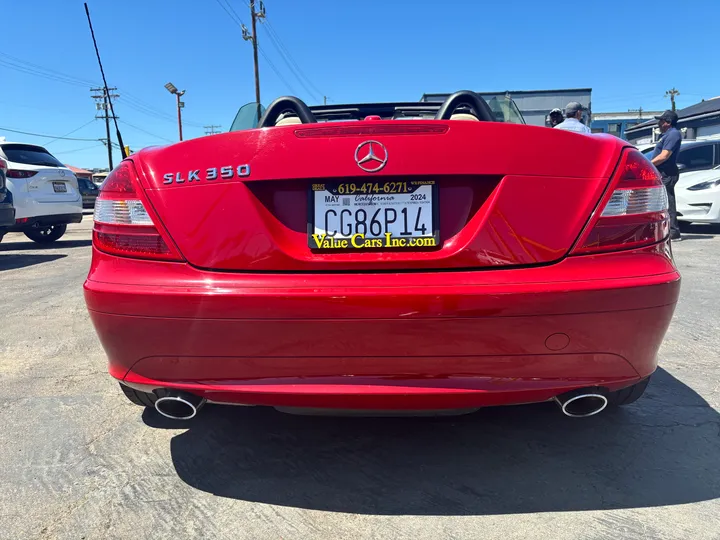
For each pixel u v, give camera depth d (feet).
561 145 5.90
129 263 6.13
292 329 5.65
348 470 7.07
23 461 7.32
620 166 5.95
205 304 5.70
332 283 5.70
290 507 6.33
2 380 10.13
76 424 8.38
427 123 5.80
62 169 29.89
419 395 5.70
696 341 11.62
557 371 5.77
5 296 17.26
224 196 5.90
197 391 6.02
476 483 6.72
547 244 5.76
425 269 5.77
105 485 6.78
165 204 6.05
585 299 5.57
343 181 5.88
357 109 11.65
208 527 5.98
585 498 6.38
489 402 5.82
